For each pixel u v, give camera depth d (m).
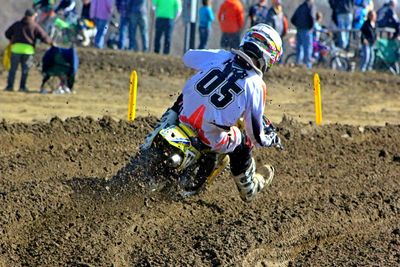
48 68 39.94
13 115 33.03
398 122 36.78
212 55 16.48
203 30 53.50
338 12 55.84
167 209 18.17
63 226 16.88
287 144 25.83
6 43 59.91
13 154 22.73
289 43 59.56
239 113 15.98
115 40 56.53
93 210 17.66
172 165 15.91
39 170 20.88
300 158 24.56
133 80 26.73
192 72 49.03
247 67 16.09
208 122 16.09
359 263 16.41
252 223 17.62
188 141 16.06
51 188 18.44
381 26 57.28
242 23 52.47
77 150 23.25
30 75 47.03
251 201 19.39
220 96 15.95
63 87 40.50
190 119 16.23
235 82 15.95
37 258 15.56
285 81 48.44
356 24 56.75
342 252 17.31
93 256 15.63
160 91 42.91
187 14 54.38
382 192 20.91
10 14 68.44
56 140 24.69
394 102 44.16
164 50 54.38
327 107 40.69
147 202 18.11
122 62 49.59
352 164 24.39
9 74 40.84
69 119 26.59
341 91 46.91
